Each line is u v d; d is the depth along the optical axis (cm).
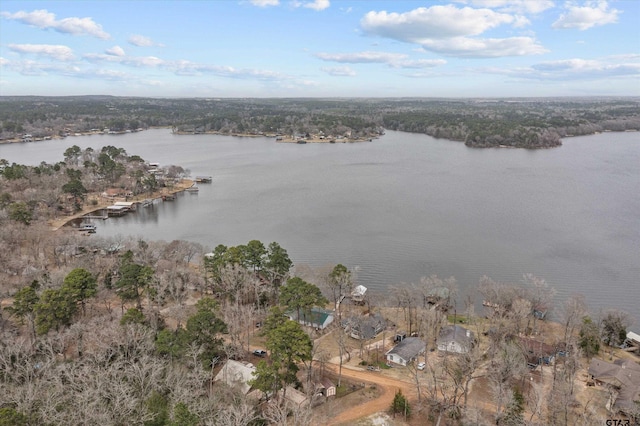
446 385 6612
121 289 8488
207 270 10162
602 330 8631
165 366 5853
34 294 7369
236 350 7150
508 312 8762
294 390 6294
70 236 11825
